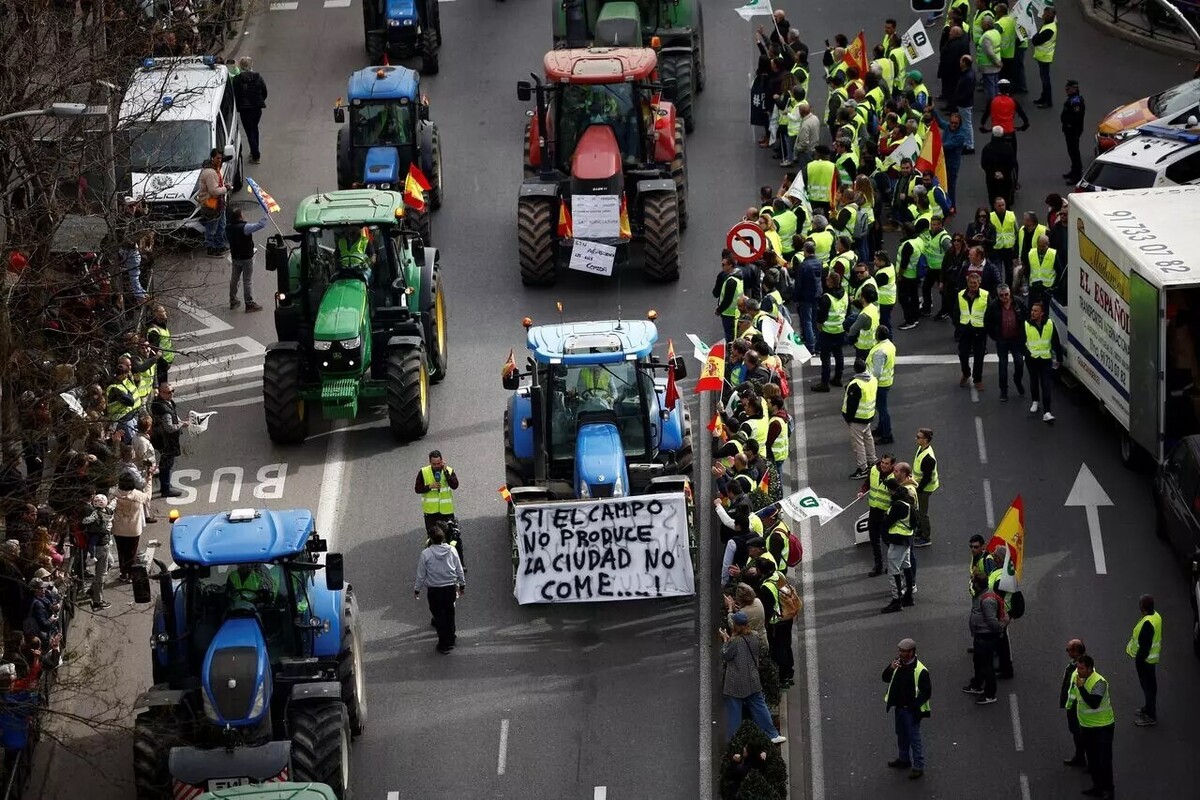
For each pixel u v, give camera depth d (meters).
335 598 33.25
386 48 60.19
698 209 52.97
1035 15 56.31
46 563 35.31
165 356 43.88
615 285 49.84
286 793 28.66
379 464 42.91
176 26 53.69
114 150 45.50
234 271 48.81
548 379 38.03
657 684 36.00
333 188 54.66
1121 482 41.28
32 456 37.69
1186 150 48.47
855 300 44.50
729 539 38.09
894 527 36.91
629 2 56.28
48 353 39.06
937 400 44.75
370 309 43.53
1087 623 37.09
